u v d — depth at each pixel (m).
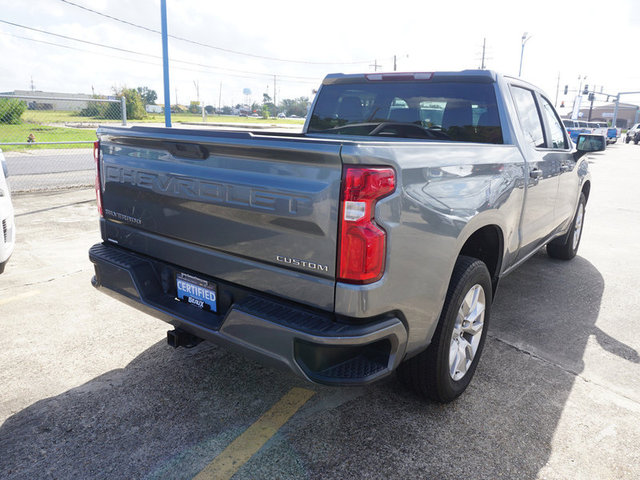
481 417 2.77
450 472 2.33
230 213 2.27
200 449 2.46
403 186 2.07
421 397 2.86
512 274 5.38
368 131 4.09
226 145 2.20
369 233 1.96
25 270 5.05
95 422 2.65
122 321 3.91
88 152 19.09
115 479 2.25
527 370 3.30
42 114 16.05
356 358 2.22
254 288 2.29
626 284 5.12
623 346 3.71
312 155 1.97
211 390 2.98
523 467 2.38
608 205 10.12
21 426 2.60
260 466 2.35
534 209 3.77
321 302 2.08
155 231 2.69
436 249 2.32
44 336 3.63
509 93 3.57
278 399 2.90
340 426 2.66
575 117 55.75
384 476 2.30
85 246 5.98
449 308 2.57
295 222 2.06
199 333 2.46
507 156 3.13
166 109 17.62
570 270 5.57
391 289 2.10
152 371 3.18
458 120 3.63
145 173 2.65
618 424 2.73
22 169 14.30
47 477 2.25
